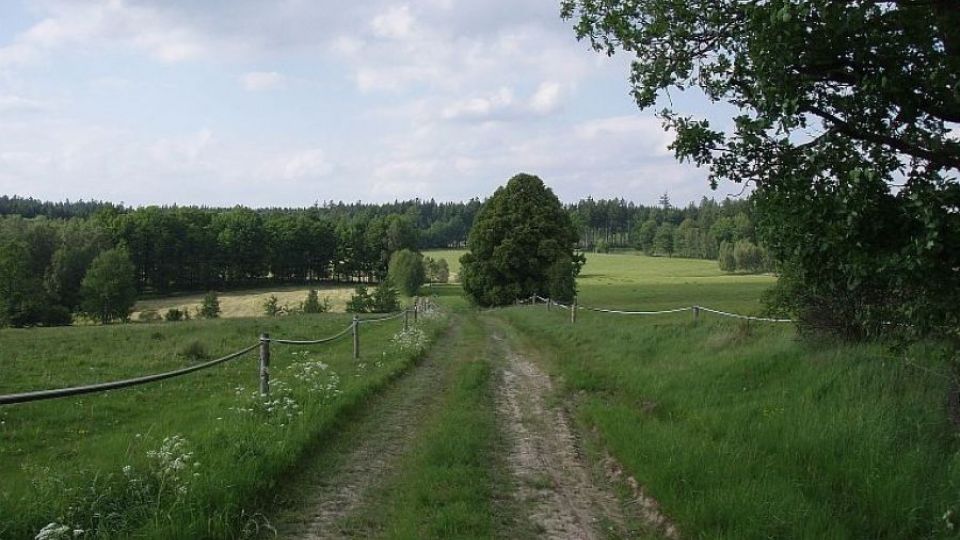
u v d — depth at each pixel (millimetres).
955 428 6633
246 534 5652
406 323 25484
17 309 70125
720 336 14703
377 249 120500
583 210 174625
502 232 53875
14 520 5027
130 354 21266
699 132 5660
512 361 17719
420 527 5852
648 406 10695
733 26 5512
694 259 137750
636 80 6383
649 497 6734
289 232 114312
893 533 5309
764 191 5645
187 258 103688
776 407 8570
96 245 85500
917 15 4848
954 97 4746
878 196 4957
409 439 9195
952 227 4500
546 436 9492
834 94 5305
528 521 6219
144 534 5160
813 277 5828
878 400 7785
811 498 5941
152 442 8156
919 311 5223
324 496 6805
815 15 4707
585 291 76875
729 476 6520
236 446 7363
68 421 10930
